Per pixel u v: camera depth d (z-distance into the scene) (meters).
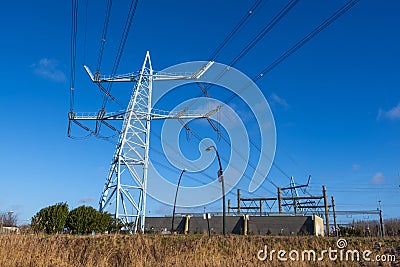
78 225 34.00
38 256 21.89
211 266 22.25
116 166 44.09
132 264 22.33
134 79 47.19
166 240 27.64
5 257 20.73
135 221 42.41
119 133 46.09
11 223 28.66
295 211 65.00
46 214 32.22
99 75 46.66
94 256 23.75
